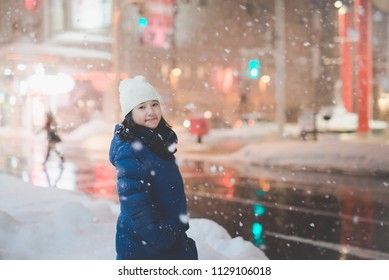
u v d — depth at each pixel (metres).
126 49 47.72
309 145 21.64
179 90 52.97
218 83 55.88
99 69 45.09
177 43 52.94
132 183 3.16
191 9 53.97
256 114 55.62
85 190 14.38
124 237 3.36
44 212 7.65
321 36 52.59
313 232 9.38
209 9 55.31
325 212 11.35
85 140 32.94
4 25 44.47
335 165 18.97
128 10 47.16
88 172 18.75
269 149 22.52
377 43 39.16
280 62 29.12
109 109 44.25
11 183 10.28
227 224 10.05
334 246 8.35
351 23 36.56
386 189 14.62
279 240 8.74
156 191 3.27
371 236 9.05
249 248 6.62
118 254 3.41
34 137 38.66
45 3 44.59
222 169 20.08
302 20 52.91
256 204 12.36
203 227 7.46
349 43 37.94
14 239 5.77
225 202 12.62
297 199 13.09
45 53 41.75
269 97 58.88
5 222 6.07
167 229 3.17
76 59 43.91
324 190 14.59
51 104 42.75
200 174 18.48
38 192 9.45
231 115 56.75
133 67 48.28
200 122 33.34
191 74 54.12
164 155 3.34
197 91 54.53
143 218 3.11
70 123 44.00
